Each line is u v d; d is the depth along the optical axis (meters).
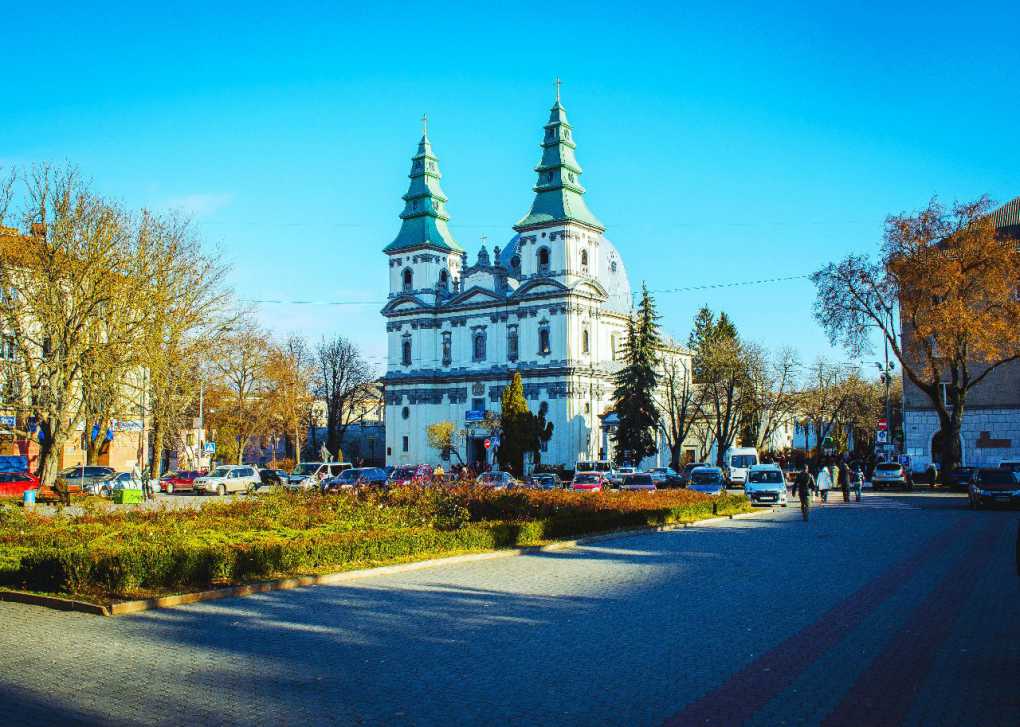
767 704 10.77
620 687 11.55
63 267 45.84
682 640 14.27
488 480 57.53
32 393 45.75
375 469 58.88
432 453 104.56
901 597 18.02
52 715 10.34
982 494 43.41
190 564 19.14
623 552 26.81
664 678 11.98
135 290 47.31
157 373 50.09
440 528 28.27
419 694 11.26
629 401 88.00
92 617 16.28
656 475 70.25
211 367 78.44
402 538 24.28
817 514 42.38
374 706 10.75
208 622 15.84
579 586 19.91
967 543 28.00
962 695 11.09
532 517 32.16
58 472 52.56
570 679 11.95
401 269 109.44
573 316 97.50
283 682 11.81
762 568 22.77
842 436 111.56
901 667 12.46
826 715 10.31
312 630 15.13
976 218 58.56
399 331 109.06
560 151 99.31
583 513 32.78
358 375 115.25
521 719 10.26
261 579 19.92
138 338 48.34
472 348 104.25
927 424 72.62
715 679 11.91
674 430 91.25
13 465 54.56
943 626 15.16
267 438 103.94
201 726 9.99
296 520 28.25
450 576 21.59
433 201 110.06
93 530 24.53
